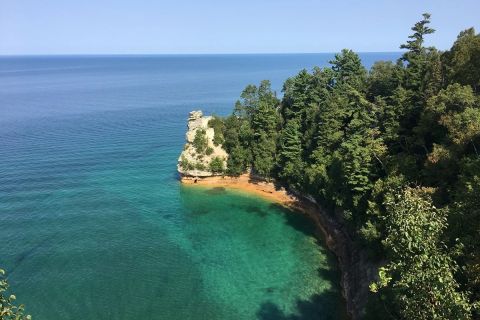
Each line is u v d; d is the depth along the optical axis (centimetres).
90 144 13400
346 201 6831
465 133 4703
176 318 5216
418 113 6706
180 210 8800
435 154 4925
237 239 7456
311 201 8544
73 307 5441
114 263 6569
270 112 9888
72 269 6369
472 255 2920
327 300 5547
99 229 7800
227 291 5800
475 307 2048
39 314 5300
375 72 9250
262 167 9531
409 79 7556
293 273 6241
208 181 10281
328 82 10044
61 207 8719
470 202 3328
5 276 6134
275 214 8594
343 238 6956
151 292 5778
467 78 5916
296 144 9081
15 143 13238
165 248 7106
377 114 7300
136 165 11538
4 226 7762
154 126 16175
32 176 10388
